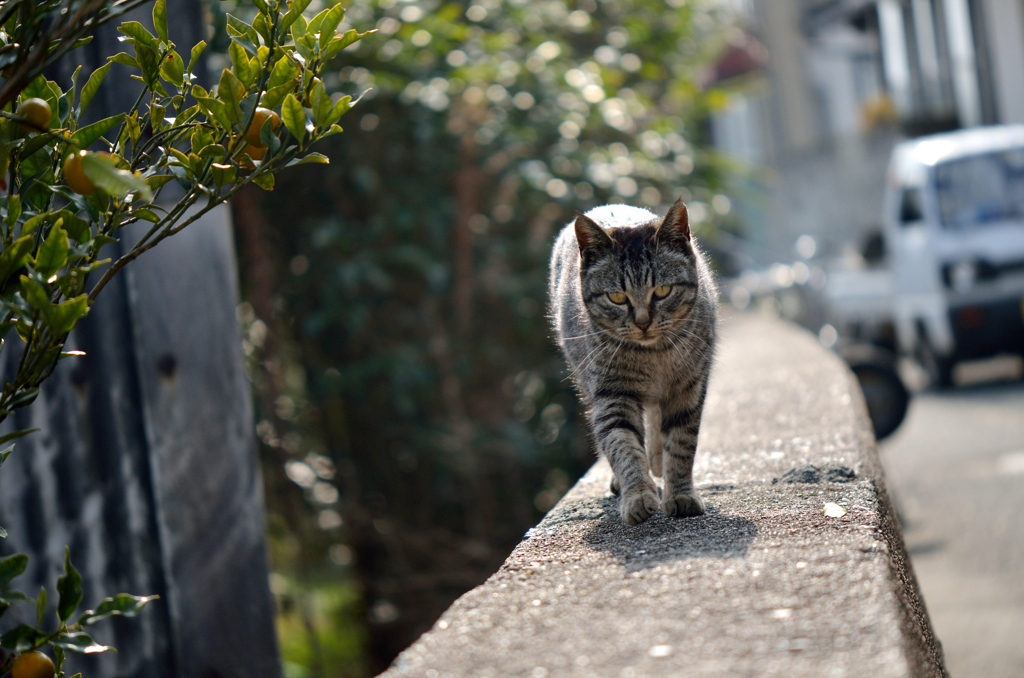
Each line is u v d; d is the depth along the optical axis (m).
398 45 4.94
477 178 5.37
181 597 2.89
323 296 5.00
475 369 5.62
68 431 2.84
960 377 10.41
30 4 1.63
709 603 1.84
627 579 2.03
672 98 7.55
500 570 2.20
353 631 5.06
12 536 2.84
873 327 11.16
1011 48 16.34
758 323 8.72
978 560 4.76
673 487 2.82
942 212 9.55
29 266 1.54
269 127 1.76
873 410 6.18
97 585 2.88
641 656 1.64
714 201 7.00
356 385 5.02
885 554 2.04
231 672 2.94
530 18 5.93
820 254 12.27
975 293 9.09
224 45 2.79
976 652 3.72
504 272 5.61
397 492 5.53
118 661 2.89
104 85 2.70
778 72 21.55
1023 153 9.72
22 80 1.51
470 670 1.64
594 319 3.15
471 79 5.10
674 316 3.03
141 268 2.82
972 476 6.30
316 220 5.18
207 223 2.92
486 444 5.27
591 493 3.06
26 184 1.76
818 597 1.83
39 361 1.68
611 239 3.09
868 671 1.51
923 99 19.30
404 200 5.18
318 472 5.27
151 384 2.84
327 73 4.80
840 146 19.23
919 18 19.09
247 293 5.07
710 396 4.82
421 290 5.44
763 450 3.43
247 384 3.00
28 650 1.61
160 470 2.85
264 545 3.01
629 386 3.05
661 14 7.32
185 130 1.91
